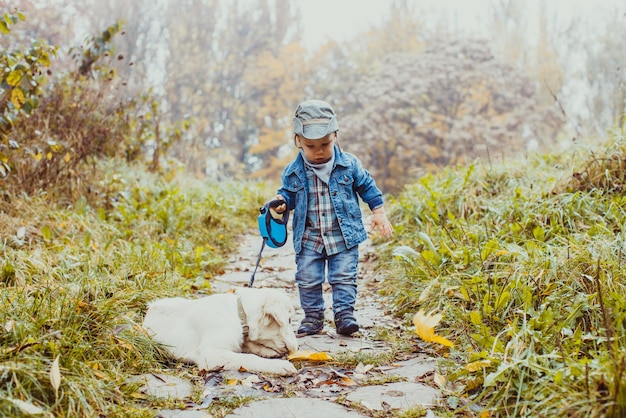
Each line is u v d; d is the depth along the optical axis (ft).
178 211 23.08
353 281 12.21
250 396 8.59
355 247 12.41
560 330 9.43
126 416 7.73
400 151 83.61
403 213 21.20
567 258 11.59
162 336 10.59
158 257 16.43
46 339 8.89
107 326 10.11
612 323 9.21
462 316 11.22
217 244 22.11
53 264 14.55
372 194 12.67
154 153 32.55
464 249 13.55
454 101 85.87
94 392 7.86
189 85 108.37
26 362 7.99
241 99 121.39
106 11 94.43
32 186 20.61
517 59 101.30
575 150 19.90
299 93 107.86
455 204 18.90
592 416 6.66
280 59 112.78
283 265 19.63
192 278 16.52
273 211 12.39
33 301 10.53
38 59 18.38
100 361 9.11
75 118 23.72
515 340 8.93
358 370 9.86
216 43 123.03
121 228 19.99
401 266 15.80
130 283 13.50
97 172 25.20
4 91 17.58
